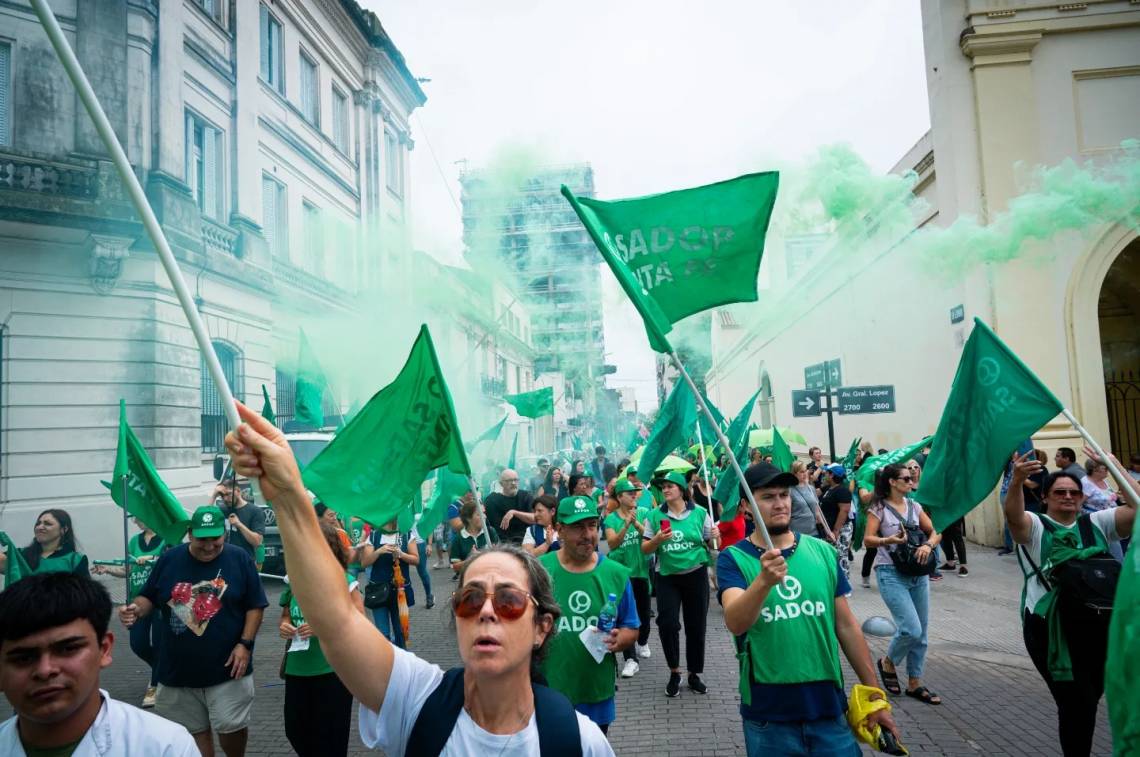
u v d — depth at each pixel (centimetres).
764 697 311
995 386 404
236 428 182
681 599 660
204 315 1530
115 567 820
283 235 2022
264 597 446
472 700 193
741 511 743
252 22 1839
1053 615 388
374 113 2625
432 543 1571
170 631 424
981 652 725
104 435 1300
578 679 393
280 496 185
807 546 331
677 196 343
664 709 604
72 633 200
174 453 1392
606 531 773
